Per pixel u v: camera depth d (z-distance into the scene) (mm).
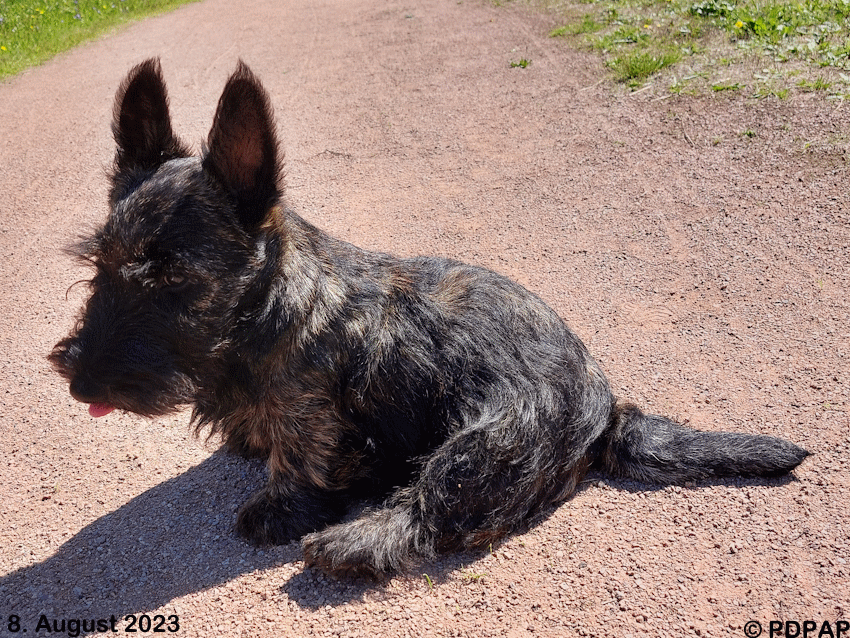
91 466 594
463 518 488
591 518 514
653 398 627
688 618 432
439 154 1184
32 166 1289
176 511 542
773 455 521
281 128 1359
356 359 497
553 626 433
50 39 2201
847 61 1156
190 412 656
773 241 830
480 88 1451
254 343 462
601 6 1839
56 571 490
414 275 548
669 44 1410
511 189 1043
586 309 764
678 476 534
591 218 942
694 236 867
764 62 1227
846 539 475
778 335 688
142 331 444
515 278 833
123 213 449
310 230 512
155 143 499
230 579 479
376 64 1725
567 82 1394
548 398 512
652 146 1087
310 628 440
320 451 500
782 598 440
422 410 519
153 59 490
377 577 470
